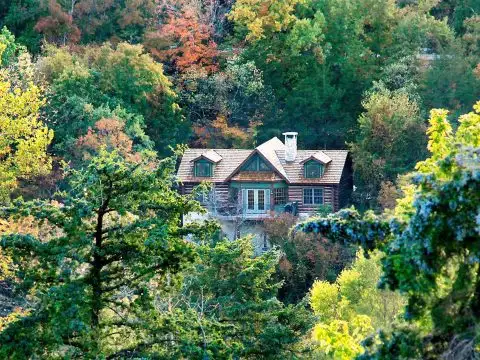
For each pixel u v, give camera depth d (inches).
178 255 1797.5
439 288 1285.7
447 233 1190.9
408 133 5378.9
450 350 1180.5
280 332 2105.1
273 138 5565.9
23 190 4638.3
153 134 5821.9
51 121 5221.5
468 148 1209.4
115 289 1891.0
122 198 1788.9
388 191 4822.8
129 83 5733.3
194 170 5157.5
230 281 2438.5
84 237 1713.8
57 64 5654.5
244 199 5098.4
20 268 1749.5
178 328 1813.5
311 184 5103.3
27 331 1681.8
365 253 1310.3
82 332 1649.9
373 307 2925.7
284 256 4156.0
